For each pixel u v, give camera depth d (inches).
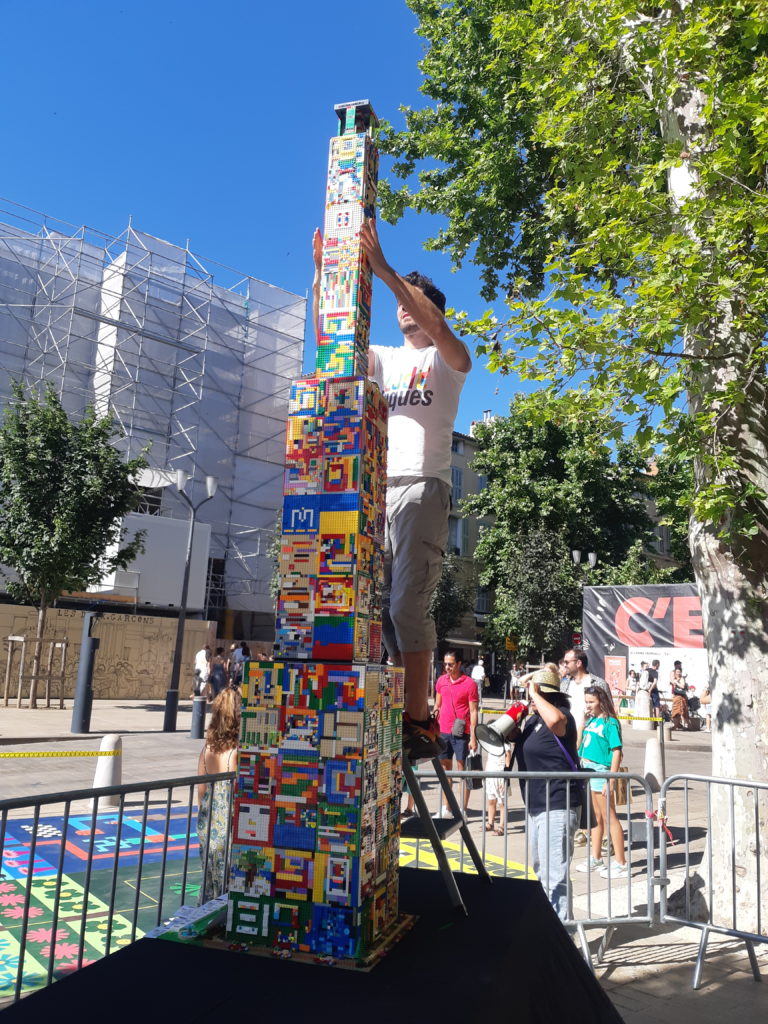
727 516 215.5
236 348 1599.4
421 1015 51.3
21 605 893.8
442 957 63.9
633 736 818.2
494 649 1505.9
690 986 181.2
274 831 67.2
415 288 88.7
